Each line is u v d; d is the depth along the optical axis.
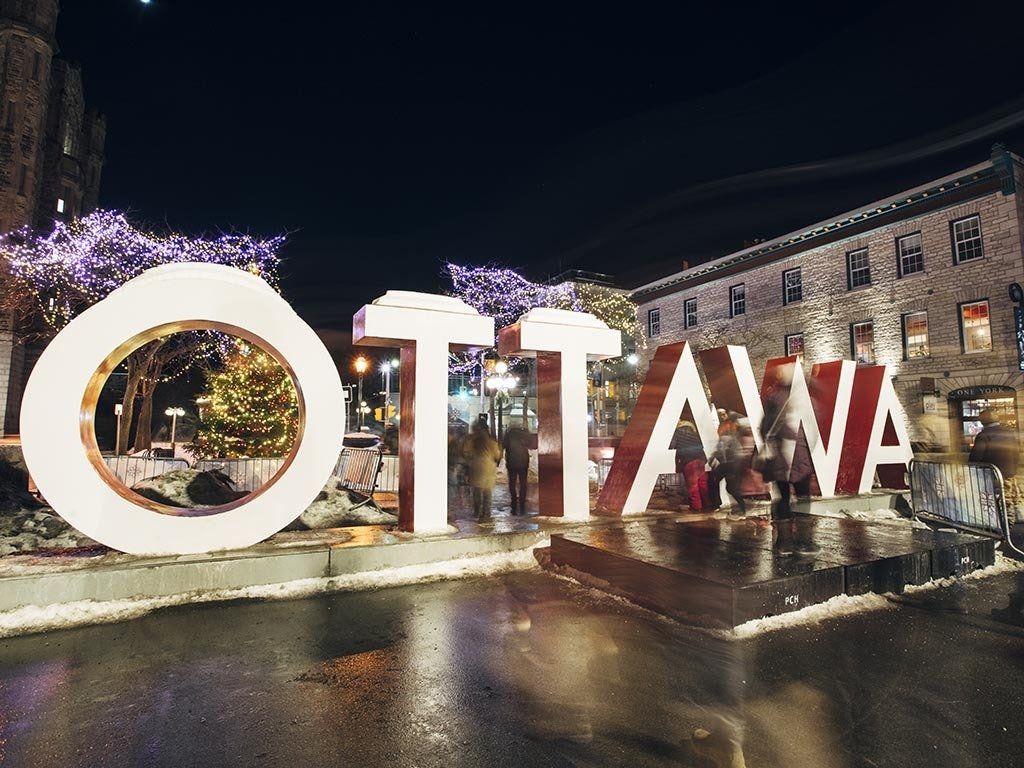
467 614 4.88
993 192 17.45
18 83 33.59
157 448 16.69
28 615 4.66
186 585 5.34
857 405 11.15
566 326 8.31
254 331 6.15
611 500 8.93
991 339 17.38
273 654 4.02
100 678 3.64
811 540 6.23
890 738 2.91
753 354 24.27
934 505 8.41
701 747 2.83
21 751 2.81
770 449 7.44
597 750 2.81
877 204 20.06
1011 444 9.04
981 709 3.22
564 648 4.13
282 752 2.81
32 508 7.80
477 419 8.42
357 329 7.28
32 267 22.12
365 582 5.76
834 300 21.62
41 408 5.34
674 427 8.93
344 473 12.86
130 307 5.70
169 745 2.88
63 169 37.88
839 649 4.08
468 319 7.47
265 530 6.05
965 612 4.89
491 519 8.12
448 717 3.14
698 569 4.98
